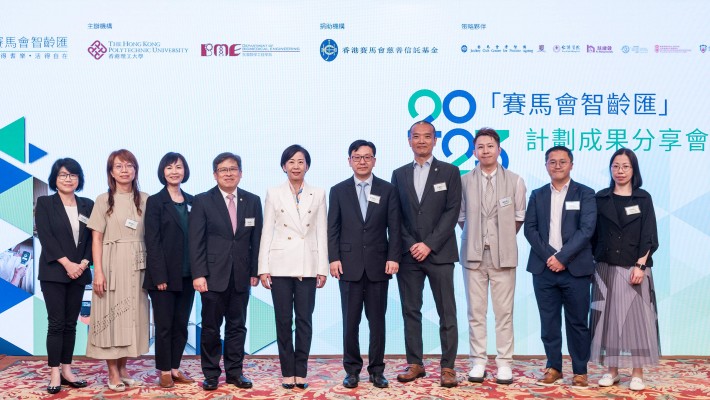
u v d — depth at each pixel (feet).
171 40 17.54
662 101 17.58
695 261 17.53
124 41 17.47
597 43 17.57
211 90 17.56
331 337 17.76
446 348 14.79
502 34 17.60
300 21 17.62
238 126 17.60
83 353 17.58
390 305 17.79
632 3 17.56
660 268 17.53
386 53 17.62
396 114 17.62
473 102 17.61
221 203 14.60
